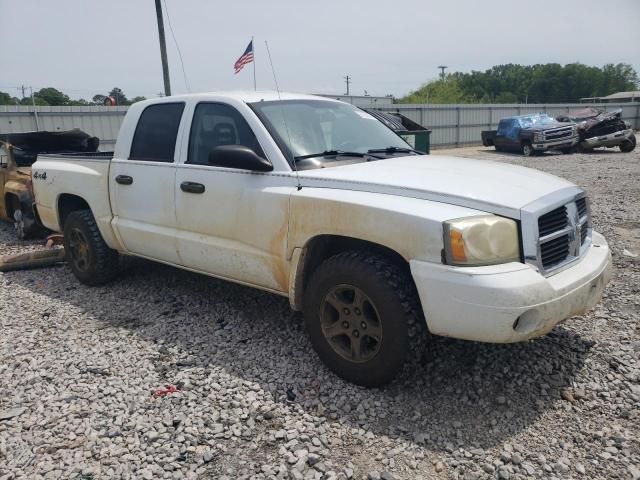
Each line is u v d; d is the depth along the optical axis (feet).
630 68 377.30
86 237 17.65
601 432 9.44
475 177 11.17
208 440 9.61
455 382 11.21
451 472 8.65
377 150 13.93
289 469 8.81
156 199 14.85
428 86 264.93
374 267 10.32
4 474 8.89
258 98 13.66
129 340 13.92
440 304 9.55
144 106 15.79
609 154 70.28
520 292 9.16
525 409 10.24
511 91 395.55
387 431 9.70
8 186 26.91
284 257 11.97
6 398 11.26
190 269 14.75
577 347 12.49
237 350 13.09
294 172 11.93
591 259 11.24
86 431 9.98
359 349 10.91
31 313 16.20
